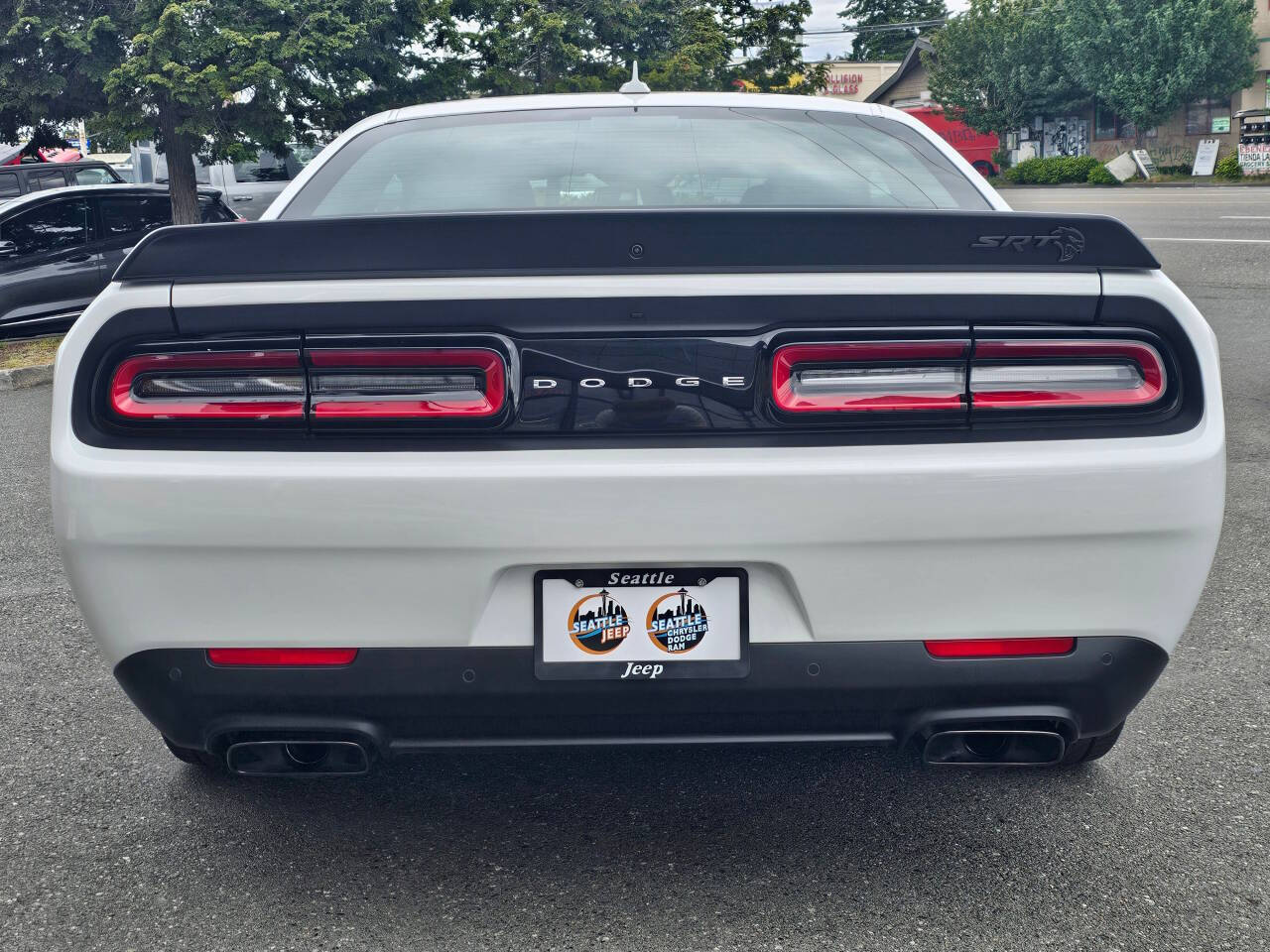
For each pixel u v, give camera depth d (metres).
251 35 17.72
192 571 1.96
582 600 1.98
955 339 1.94
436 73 20.41
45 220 11.30
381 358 1.92
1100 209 23.52
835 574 1.94
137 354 1.95
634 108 3.00
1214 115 40.06
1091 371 1.96
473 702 2.00
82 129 20.36
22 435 7.38
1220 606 3.80
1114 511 1.94
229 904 2.19
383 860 2.34
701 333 1.93
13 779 2.73
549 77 24.39
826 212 1.94
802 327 1.93
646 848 2.38
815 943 2.04
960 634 1.98
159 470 1.93
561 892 2.21
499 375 1.93
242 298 1.93
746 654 1.99
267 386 1.94
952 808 2.53
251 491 1.92
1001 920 2.11
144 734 2.99
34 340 11.16
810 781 2.66
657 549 1.92
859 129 2.96
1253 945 2.03
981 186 2.75
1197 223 18.31
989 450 1.94
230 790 2.66
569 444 1.94
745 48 32.16
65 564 2.02
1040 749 2.14
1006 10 46.44
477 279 1.93
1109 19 40.88
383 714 2.02
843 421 1.93
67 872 2.31
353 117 19.75
